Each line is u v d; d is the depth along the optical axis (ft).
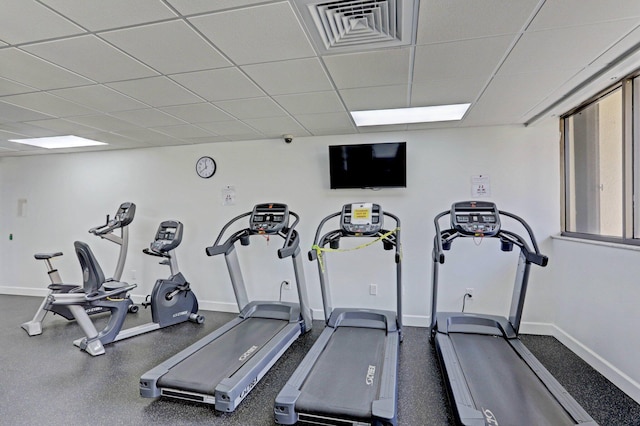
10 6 5.41
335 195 14.64
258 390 9.17
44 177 18.69
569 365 10.13
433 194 13.61
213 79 8.50
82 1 5.31
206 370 8.92
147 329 13.38
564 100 10.00
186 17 5.82
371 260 14.26
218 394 7.78
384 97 9.86
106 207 17.65
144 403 8.54
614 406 8.04
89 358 11.15
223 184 15.89
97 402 8.58
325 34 6.44
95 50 6.95
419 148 13.73
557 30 6.30
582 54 7.28
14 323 14.73
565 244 11.60
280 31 6.30
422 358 10.89
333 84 8.86
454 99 10.04
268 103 10.35
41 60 7.38
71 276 18.42
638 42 6.77
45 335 13.28
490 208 10.37
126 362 10.86
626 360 8.55
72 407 8.37
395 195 13.97
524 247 10.18
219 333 11.51
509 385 7.97
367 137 14.25
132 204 15.62
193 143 16.03
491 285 13.15
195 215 16.28
